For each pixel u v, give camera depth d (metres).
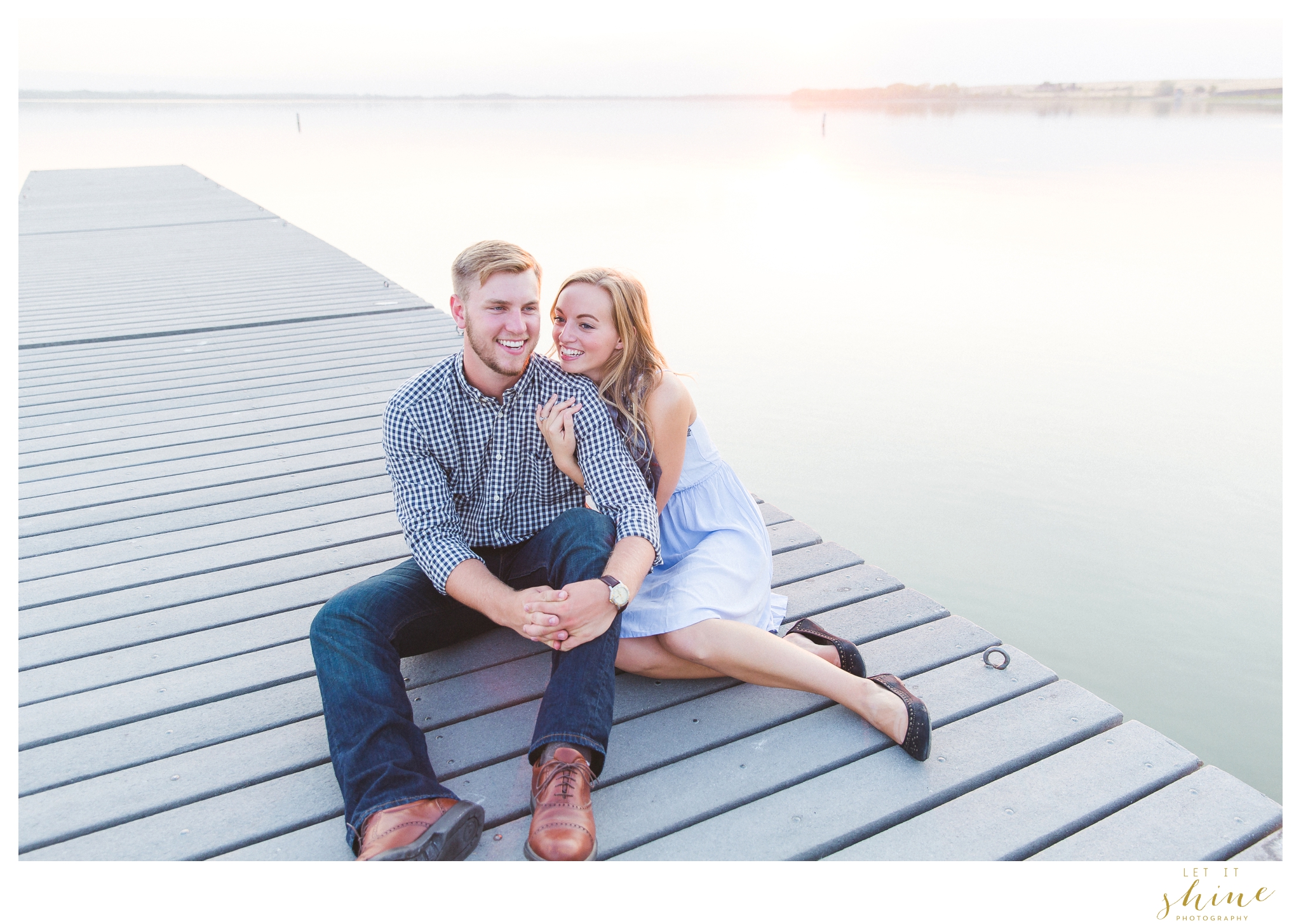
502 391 1.77
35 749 1.75
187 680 1.97
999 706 1.88
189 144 37.12
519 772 1.69
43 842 1.53
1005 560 5.17
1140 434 7.04
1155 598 4.76
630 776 1.68
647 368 1.90
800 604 2.28
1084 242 15.22
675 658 1.82
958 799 1.63
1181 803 1.61
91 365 4.57
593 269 1.88
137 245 8.22
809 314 10.88
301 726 1.84
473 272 1.63
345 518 2.81
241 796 1.64
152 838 1.54
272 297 6.17
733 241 15.45
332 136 48.12
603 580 1.61
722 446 6.91
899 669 2.01
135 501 2.93
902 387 8.26
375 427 3.65
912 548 5.32
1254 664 4.16
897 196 21.64
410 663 2.01
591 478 1.81
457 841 1.43
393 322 5.53
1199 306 10.90
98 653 2.08
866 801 1.62
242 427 3.66
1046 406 7.71
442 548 1.71
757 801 1.63
